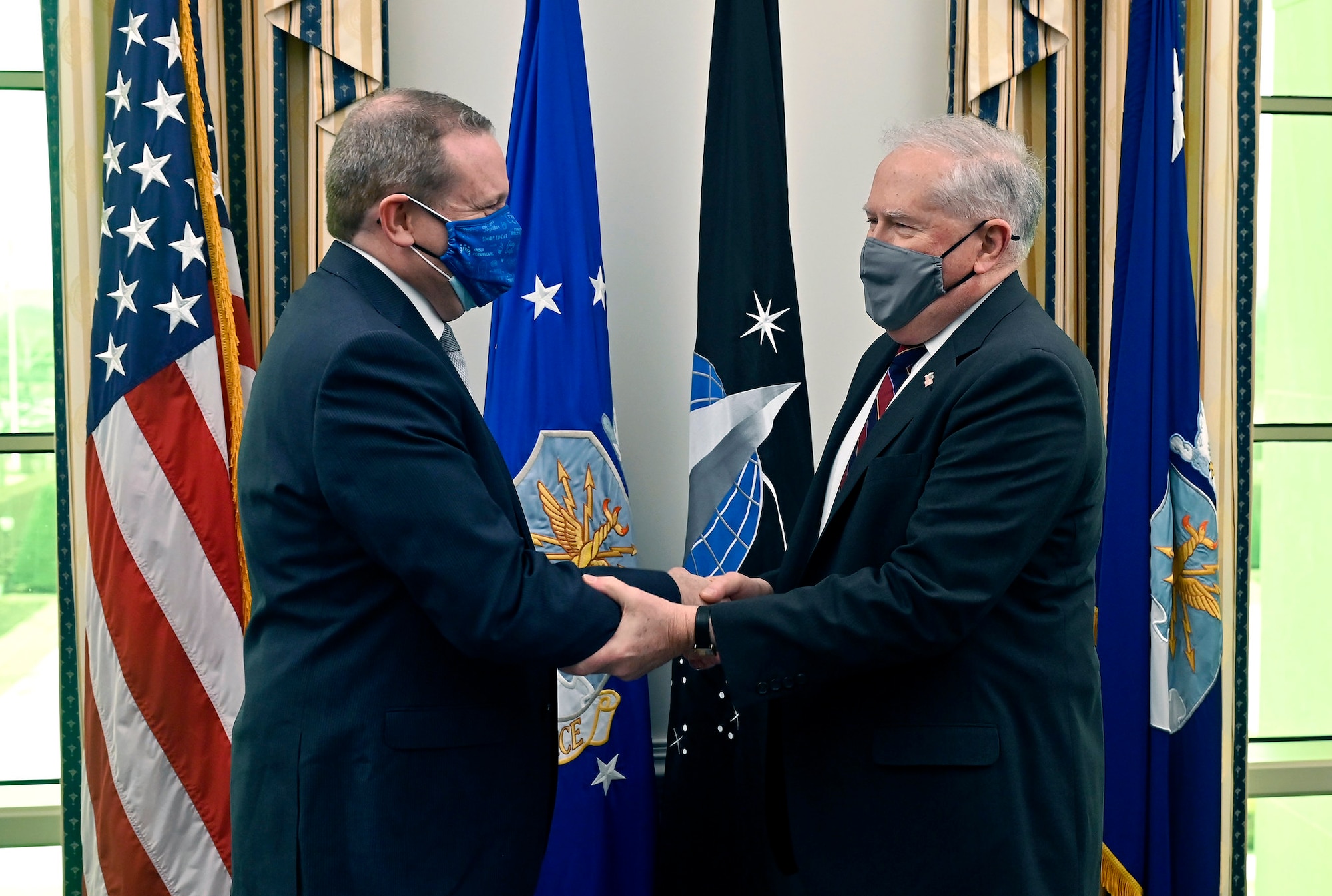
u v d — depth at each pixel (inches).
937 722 60.6
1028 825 60.5
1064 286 94.7
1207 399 93.0
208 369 82.4
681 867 89.0
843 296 101.2
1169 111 89.4
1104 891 91.4
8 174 99.4
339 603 55.2
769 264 88.4
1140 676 89.7
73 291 85.6
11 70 98.4
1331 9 106.3
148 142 81.2
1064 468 57.5
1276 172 107.3
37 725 103.6
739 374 88.0
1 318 100.3
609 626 59.5
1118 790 90.2
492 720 57.8
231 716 82.5
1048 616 61.7
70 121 84.4
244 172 89.4
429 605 53.7
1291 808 110.1
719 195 89.4
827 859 62.6
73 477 86.8
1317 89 106.9
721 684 88.9
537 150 86.8
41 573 103.0
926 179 62.9
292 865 53.8
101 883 83.0
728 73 89.5
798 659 59.7
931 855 60.2
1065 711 61.7
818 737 63.8
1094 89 94.3
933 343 66.8
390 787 54.4
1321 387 109.3
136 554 81.0
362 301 57.2
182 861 81.8
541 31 87.3
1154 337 89.8
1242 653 97.1
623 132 98.2
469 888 55.8
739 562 87.6
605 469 86.9
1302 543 110.6
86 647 83.2
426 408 54.2
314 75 87.3
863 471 64.2
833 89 100.0
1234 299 94.3
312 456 54.1
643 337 99.3
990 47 91.2
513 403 85.5
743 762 88.0
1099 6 93.7
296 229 90.0
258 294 90.1
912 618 57.6
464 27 95.8
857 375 76.9
